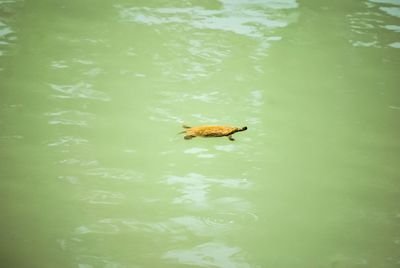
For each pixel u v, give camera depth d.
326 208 16.72
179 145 19.66
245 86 23.77
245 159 19.05
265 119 21.30
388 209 16.75
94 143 19.31
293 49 27.66
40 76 23.55
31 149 18.69
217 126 19.47
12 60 24.77
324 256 14.72
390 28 30.69
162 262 14.20
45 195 16.58
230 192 17.33
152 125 20.53
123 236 15.14
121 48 26.80
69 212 15.95
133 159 18.66
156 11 31.84
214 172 18.30
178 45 27.39
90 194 16.80
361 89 24.03
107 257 14.30
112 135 19.83
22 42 26.73
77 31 28.47
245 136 20.22
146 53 26.39
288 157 19.17
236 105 22.14
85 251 14.47
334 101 22.94
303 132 20.62
